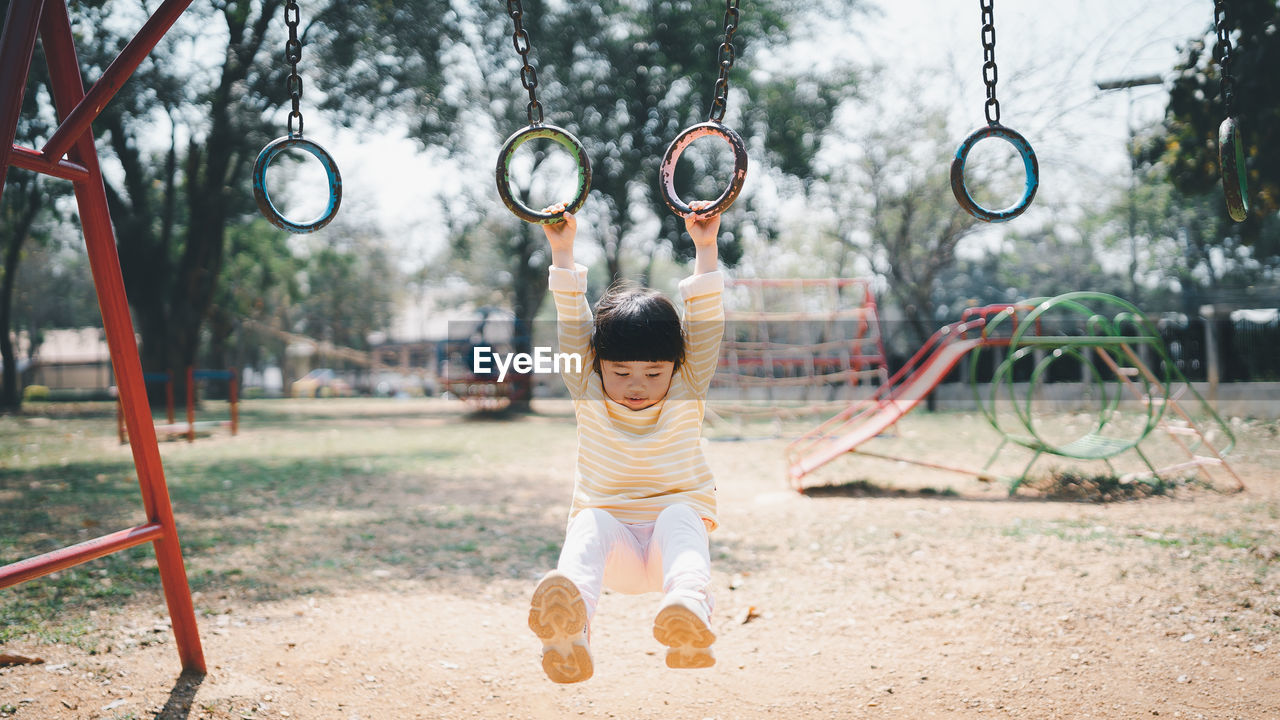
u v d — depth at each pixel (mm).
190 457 11367
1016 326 8180
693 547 2201
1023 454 10664
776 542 5777
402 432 16031
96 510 6988
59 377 50438
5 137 2346
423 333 52938
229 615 3992
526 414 21672
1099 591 4242
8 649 3412
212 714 2820
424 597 4379
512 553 5453
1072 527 5977
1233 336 18562
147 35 2682
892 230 23828
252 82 17312
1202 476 8289
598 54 18938
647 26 19031
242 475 9359
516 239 23859
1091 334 8070
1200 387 17609
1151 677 3141
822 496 7863
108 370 51812
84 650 3428
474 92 19125
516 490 8391
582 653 2039
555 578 1971
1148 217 26500
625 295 2604
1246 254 26984
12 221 22797
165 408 22859
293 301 34656
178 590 3113
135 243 21906
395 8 16656
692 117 19844
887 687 3135
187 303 22766
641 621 4066
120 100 16734
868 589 4484
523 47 2639
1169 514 6520
